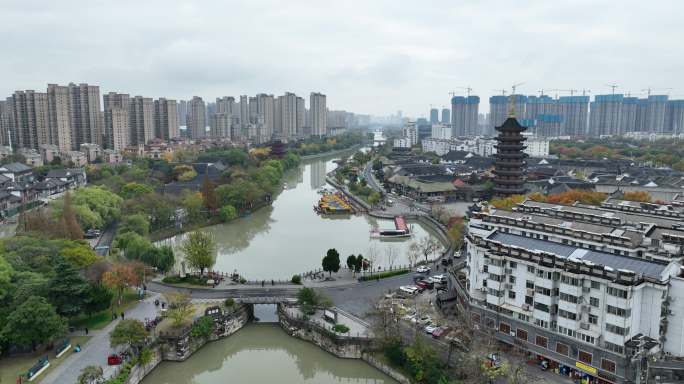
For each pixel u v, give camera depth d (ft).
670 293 407.03
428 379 424.05
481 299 495.82
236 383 474.08
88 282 514.68
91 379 399.65
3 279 487.20
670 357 406.00
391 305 526.57
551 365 442.09
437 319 526.16
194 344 501.15
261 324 573.74
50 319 442.91
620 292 395.34
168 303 542.57
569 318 424.87
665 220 608.19
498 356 447.83
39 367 423.64
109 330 506.07
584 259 444.96
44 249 593.83
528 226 578.66
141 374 455.22
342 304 579.48
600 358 408.46
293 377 488.02
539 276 444.55
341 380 483.51
